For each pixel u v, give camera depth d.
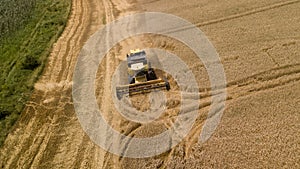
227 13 31.42
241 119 20.89
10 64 29.19
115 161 19.89
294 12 30.12
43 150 21.25
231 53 26.45
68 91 25.48
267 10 30.95
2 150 21.67
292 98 21.80
